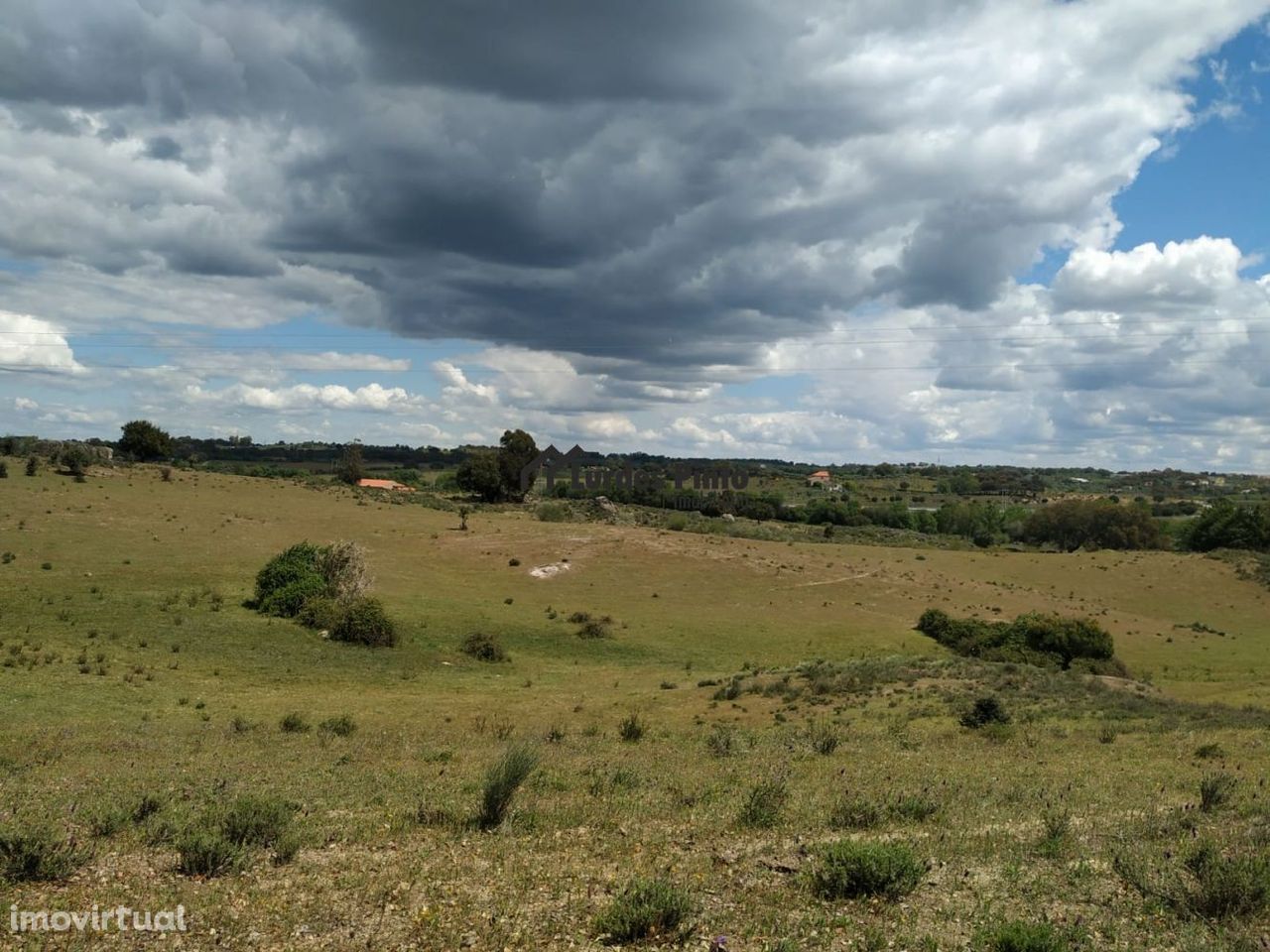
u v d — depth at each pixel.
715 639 67.31
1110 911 8.14
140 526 78.25
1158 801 14.66
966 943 7.30
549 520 114.81
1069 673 50.00
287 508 99.56
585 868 9.81
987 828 12.05
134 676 40.56
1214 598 97.06
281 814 11.65
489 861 10.25
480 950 7.28
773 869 9.73
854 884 8.74
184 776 18.34
